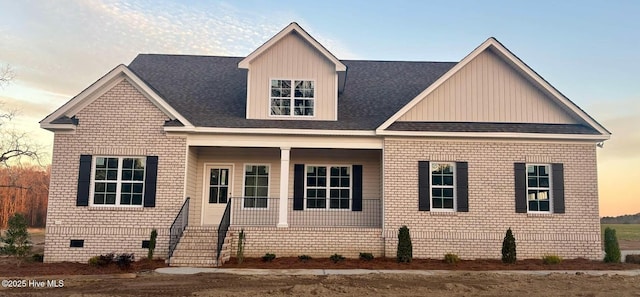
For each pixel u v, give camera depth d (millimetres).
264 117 17219
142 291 10078
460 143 16297
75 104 15664
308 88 17531
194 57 22031
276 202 17875
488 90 16969
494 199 16016
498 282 11664
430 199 16062
